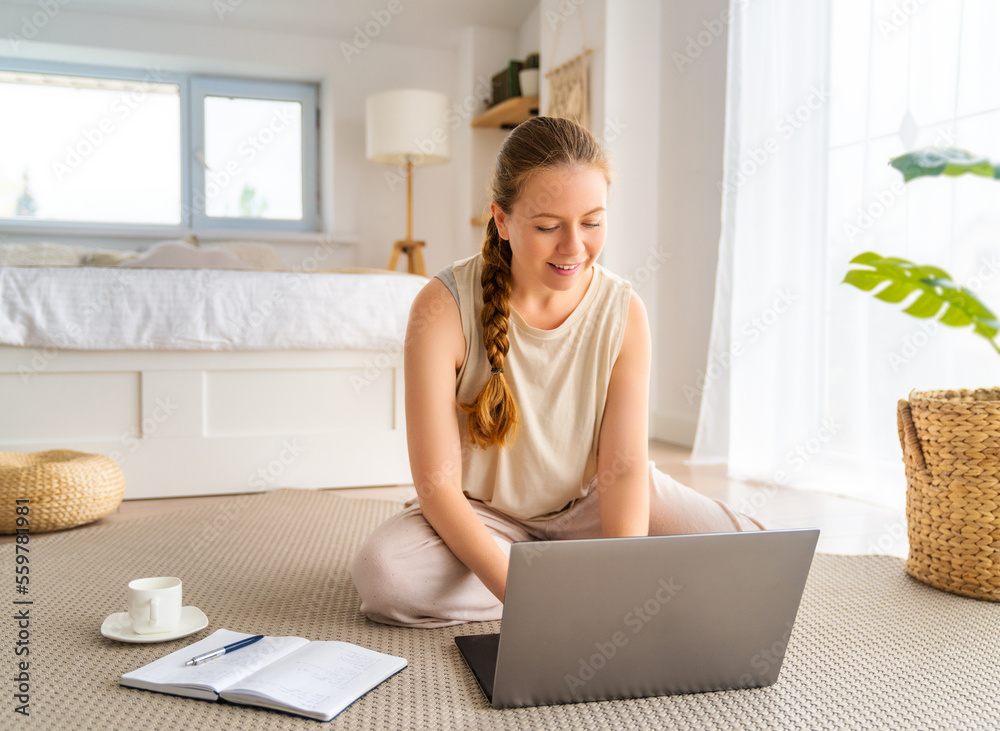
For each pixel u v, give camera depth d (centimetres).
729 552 100
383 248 467
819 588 156
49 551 178
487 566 117
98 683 108
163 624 122
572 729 96
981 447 148
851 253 240
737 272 284
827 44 249
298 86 461
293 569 166
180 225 445
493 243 127
